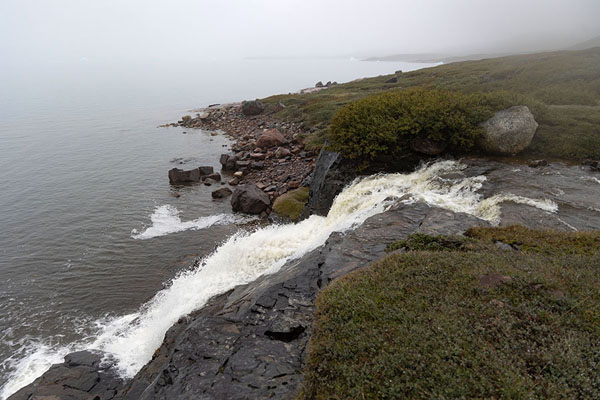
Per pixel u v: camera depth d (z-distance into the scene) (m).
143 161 42.34
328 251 12.58
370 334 7.37
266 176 34.97
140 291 19.22
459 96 24.44
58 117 75.00
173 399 7.38
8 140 53.78
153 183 35.06
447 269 9.35
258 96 113.69
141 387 10.91
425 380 6.16
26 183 35.75
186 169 39.25
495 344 6.80
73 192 33.25
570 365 6.14
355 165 22.92
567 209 14.48
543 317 7.33
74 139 54.34
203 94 121.31
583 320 7.20
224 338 8.77
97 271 21.05
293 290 10.42
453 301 8.08
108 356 13.90
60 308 18.08
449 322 7.39
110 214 28.50
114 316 17.45
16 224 27.09
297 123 52.94
